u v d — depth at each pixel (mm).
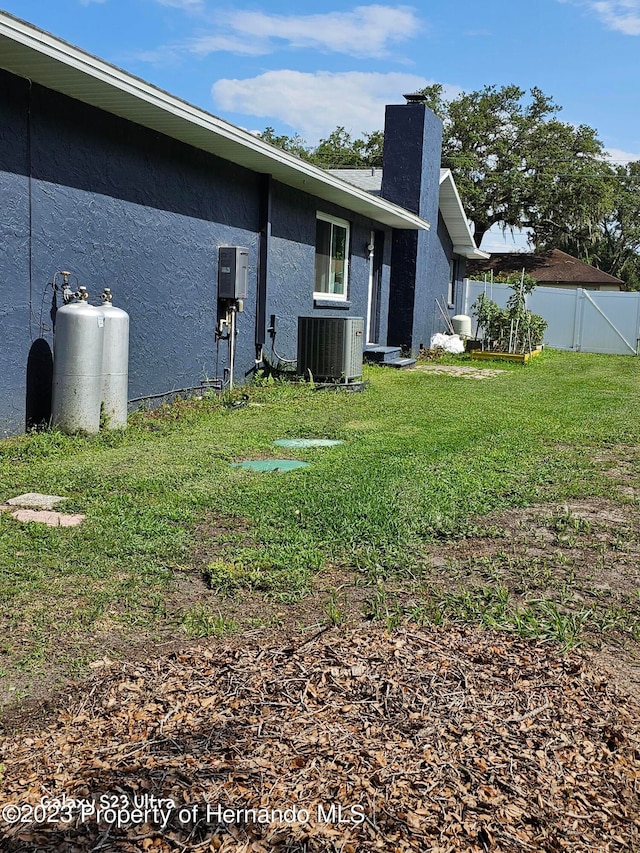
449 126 37750
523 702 2779
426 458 6621
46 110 7051
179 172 9164
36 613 3465
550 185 36094
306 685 2854
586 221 37312
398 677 2920
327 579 3943
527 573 4098
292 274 12305
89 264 7793
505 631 3393
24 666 3037
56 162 7230
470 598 3717
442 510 5062
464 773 2363
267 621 3457
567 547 4543
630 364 17969
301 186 12047
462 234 20859
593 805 2279
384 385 12141
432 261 18938
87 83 6879
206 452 6648
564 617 3539
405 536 4543
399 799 2240
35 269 7102
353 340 11375
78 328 6906
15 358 6961
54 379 7055
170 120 8141
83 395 7012
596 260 53250
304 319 11367
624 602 3777
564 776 2387
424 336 18438
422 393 11219
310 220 12789
